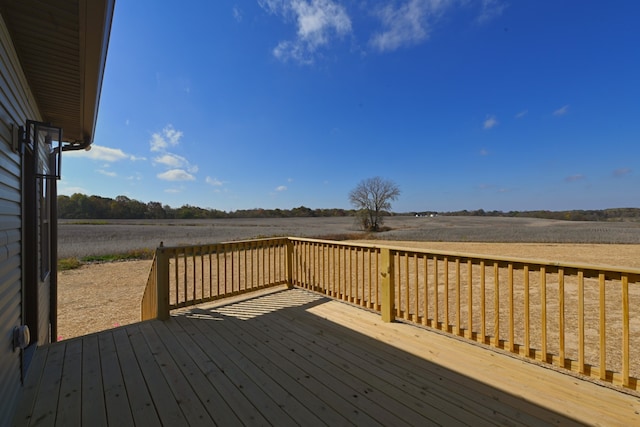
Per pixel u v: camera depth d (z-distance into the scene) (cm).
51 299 427
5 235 176
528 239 2072
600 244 1795
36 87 281
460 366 230
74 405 180
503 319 482
